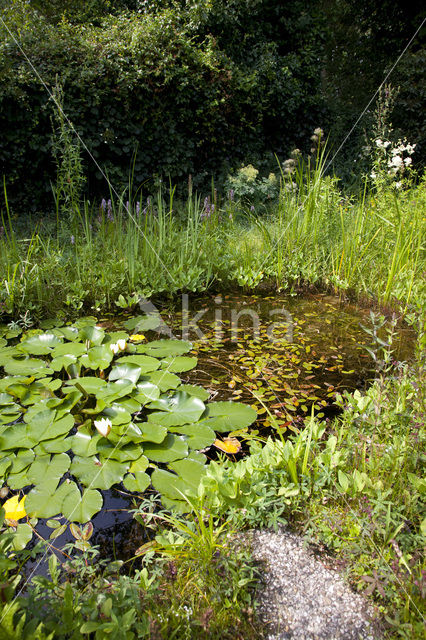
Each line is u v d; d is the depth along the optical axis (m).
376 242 3.88
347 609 1.11
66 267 3.61
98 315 3.19
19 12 5.80
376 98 8.48
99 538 1.38
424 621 0.99
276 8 7.65
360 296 3.56
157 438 1.72
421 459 1.51
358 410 1.75
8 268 3.03
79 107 4.93
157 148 5.65
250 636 1.06
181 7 6.81
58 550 1.33
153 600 1.12
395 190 4.29
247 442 1.86
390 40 9.52
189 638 1.04
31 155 4.84
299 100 7.17
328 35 8.34
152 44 5.33
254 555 1.26
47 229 4.32
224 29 6.66
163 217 4.01
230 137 6.38
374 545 1.22
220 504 1.39
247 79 6.23
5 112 4.49
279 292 3.76
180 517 1.42
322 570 1.22
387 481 1.42
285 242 4.16
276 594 1.16
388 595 1.09
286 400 2.14
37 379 2.19
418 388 1.71
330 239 4.11
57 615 1.04
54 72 4.77
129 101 5.21
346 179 6.79
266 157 6.93
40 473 1.57
